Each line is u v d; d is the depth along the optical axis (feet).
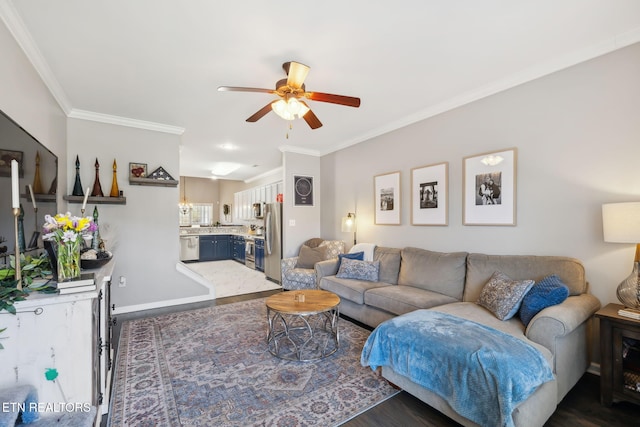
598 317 6.16
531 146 8.59
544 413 5.26
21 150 5.65
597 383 6.90
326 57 7.61
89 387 4.87
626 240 6.05
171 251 13.28
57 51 7.22
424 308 8.69
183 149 17.38
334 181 16.87
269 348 8.94
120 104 10.63
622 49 6.98
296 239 17.38
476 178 9.93
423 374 5.93
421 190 11.82
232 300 14.23
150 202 12.83
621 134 7.03
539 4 5.76
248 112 11.42
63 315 4.71
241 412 6.04
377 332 7.00
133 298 12.46
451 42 7.03
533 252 8.59
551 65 8.02
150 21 6.15
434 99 10.44
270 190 24.57
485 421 4.91
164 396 6.57
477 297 8.90
